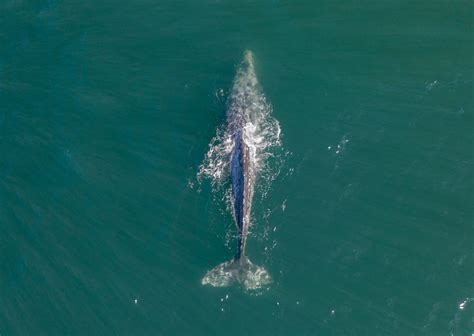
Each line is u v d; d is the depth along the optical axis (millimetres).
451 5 51781
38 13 55938
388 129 46438
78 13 55688
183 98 49906
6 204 46594
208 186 45156
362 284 41000
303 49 51000
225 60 51281
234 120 47000
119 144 48406
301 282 41312
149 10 55031
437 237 42094
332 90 48594
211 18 53812
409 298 40281
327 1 53031
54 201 46312
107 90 51188
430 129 46125
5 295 42844
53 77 52500
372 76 49000
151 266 42969
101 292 42312
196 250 43188
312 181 44625
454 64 48812
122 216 45156
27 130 50062
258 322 40312
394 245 42062
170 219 44594
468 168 44344
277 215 43438
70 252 44062
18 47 54438
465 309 39562
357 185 44312
